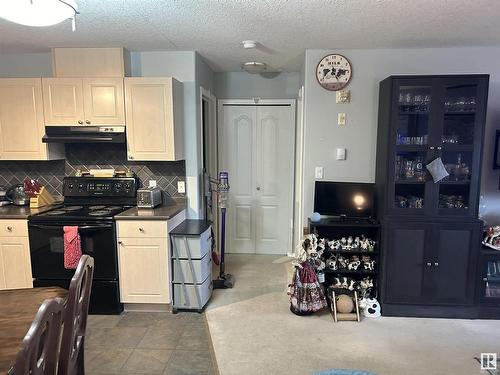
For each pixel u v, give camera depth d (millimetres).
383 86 3234
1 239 3084
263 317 3125
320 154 3553
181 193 3723
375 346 2670
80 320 1611
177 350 2611
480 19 2572
